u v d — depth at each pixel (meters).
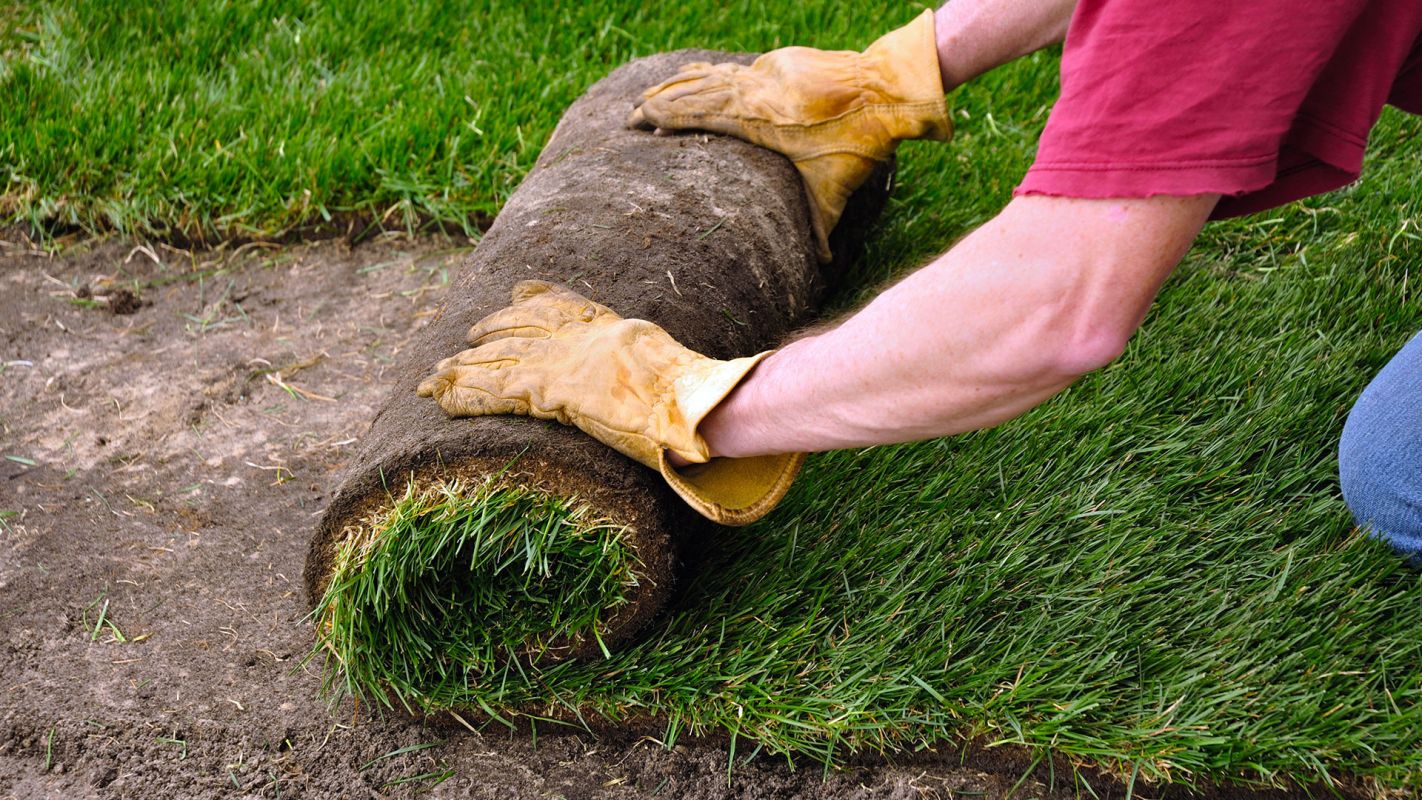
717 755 1.88
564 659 1.91
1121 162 1.20
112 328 2.92
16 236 3.22
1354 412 2.05
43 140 3.24
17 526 2.32
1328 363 2.48
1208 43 1.16
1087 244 1.24
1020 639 1.94
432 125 3.38
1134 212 1.21
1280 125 1.18
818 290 2.57
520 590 1.85
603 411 1.71
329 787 1.83
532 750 1.90
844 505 2.20
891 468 2.27
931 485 2.21
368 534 1.81
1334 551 2.09
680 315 2.04
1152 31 1.18
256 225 3.22
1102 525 2.14
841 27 3.91
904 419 1.45
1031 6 2.37
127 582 2.20
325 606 1.85
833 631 1.97
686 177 2.40
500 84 3.59
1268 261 2.93
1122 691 1.87
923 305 1.35
